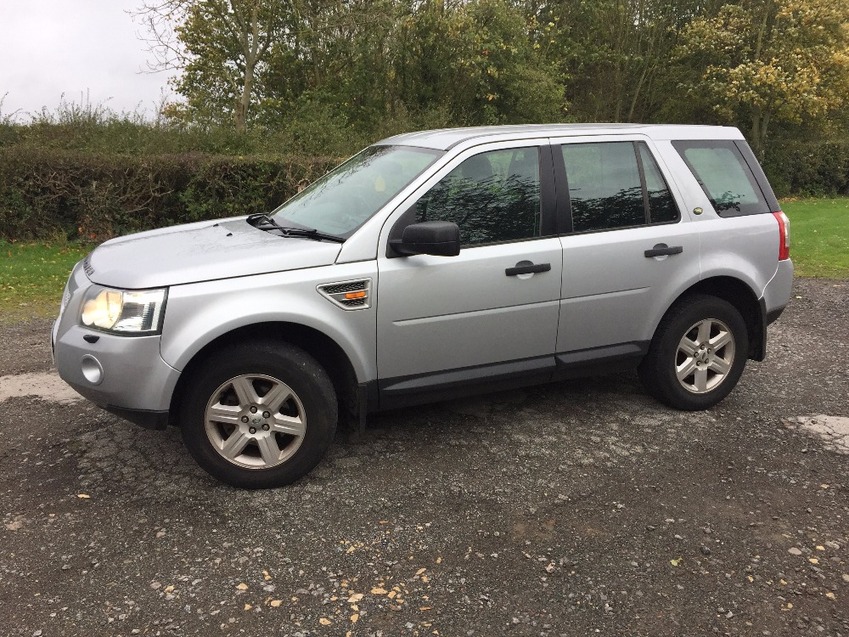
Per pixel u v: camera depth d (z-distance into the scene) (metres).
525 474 3.80
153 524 3.28
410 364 3.81
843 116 27.88
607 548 3.13
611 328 4.30
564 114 26.28
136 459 3.93
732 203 4.66
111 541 3.14
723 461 3.99
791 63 24.25
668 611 2.72
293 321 3.45
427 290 3.73
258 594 2.79
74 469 3.81
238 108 18.62
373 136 17.77
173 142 13.35
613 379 5.30
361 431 3.78
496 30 20.45
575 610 2.72
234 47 18.89
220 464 3.54
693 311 4.51
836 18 24.12
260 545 3.13
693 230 4.44
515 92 20.84
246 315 3.36
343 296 3.56
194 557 3.03
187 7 17.14
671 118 29.06
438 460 3.96
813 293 8.68
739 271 4.56
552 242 4.06
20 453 4.00
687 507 3.49
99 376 3.32
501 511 3.43
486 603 2.76
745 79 24.61
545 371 4.17
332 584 2.86
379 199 3.85
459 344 3.89
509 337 4.02
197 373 3.43
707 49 26.03
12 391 4.99
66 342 3.45
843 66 24.42
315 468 3.85
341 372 3.80
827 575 2.96
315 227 3.95
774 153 25.36
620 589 2.85
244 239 3.83
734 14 25.52
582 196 4.19
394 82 20.06
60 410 4.62
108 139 13.05
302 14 18.42
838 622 2.67
